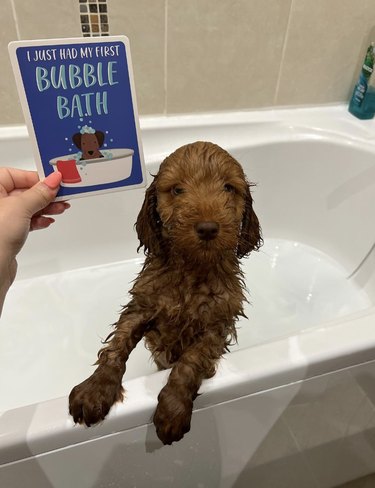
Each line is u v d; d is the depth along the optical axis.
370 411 0.98
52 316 1.41
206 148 0.78
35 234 1.42
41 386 1.24
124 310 0.90
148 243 0.87
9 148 1.31
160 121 1.42
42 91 0.69
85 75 0.70
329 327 0.82
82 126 0.73
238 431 0.84
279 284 1.54
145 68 1.32
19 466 0.68
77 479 0.77
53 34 1.20
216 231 0.68
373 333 0.80
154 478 0.88
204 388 0.72
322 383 0.81
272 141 1.46
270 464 1.00
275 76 1.45
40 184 0.72
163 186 0.79
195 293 0.83
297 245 1.66
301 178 1.54
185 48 1.31
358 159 1.45
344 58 1.47
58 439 0.67
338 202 1.54
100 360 0.76
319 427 0.95
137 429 0.72
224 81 1.41
